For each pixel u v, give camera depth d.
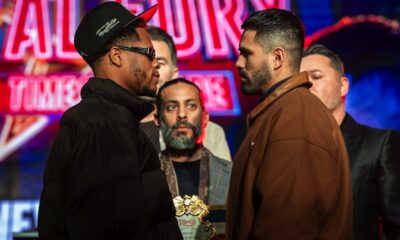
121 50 2.59
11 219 11.66
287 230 2.44
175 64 4.15
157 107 3.49
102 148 2.40
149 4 12.58
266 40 2.73
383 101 13.68
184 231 3.22
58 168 2.49
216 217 3.24
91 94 2.56
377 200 3.38
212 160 3.41
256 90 2.78
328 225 2.54
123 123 2.46
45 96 12.66
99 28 2.59
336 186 2.52
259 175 2.54
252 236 2.50
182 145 3.37
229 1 12.83
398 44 13.67
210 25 12.80
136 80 2.61
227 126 12.91
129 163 2.39
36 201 11.95
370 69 13.70
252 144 2.65
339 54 13.64
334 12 13.53
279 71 2.74
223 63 12.94
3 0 12.64
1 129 12.53
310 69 3.48
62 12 12.60
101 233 2.33
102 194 2.34
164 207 2.47
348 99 13.66
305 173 2.47
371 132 3.49
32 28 12.61
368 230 3.35
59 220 2.46
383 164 3.37
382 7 13.62
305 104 2.61
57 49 12.55
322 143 2.52
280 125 2.56
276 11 2.76
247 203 2.60
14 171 12.47
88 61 2.64
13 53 12.54
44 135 12.66
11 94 12.60
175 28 12.70
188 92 3.43
